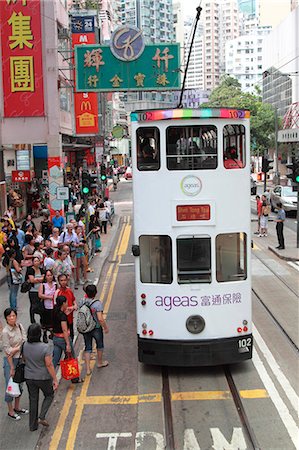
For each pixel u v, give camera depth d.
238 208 9.66
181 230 9.58
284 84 73.19
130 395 9.41
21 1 24.72
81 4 42.47
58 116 25.47
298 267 19.00
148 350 9.88
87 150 46.59
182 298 9.70
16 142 25.55
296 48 67.25
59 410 8.89
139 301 9.88
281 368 10.30
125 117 99.94
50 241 15.45
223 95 73.31
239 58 157.00
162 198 9.57
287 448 7.41
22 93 25.33
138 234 9.74
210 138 9.48
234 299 9.78
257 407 8.71
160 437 7.91
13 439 7.94
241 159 9.66
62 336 9.78
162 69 23.92
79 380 9.98
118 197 49.38
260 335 12.17
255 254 21.34
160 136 9.45
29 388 8.06
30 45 25.02
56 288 11.33
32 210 33.53
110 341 12.23
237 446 7.56
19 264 14.41
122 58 23.86
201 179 9.51
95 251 22.28
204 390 9.51
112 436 7.99
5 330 8.37
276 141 55.78
